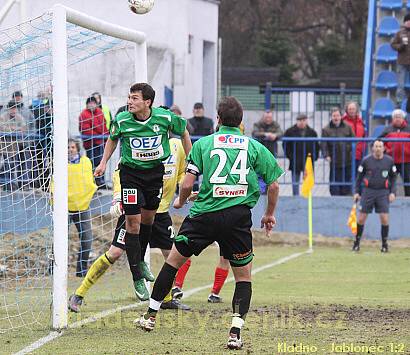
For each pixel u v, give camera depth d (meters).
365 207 61.31
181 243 26.34
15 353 24.91
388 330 28.59
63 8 29.94
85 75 49.81
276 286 42.22
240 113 25.98
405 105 77.31
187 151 31.06
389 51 85.94
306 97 110.12
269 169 25.97
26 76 36.19
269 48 149.62
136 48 38.66
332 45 158.12
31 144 41.03
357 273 48.12
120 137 30.42
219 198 25.50
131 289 40.19
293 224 69.06
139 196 30.73
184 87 84.88
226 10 159.12
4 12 65.38
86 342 26.53
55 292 29.17
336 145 68.94
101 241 51.19
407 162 68.00
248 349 25.27
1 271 41.75
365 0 155.00
